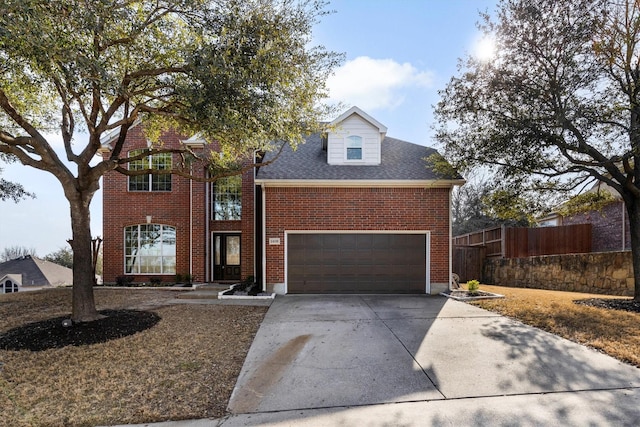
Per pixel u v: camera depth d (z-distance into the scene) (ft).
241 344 19.36
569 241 47.52
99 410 12.49
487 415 11.90
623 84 25.49
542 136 26.17
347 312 26.68
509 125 27.22
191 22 21.88
